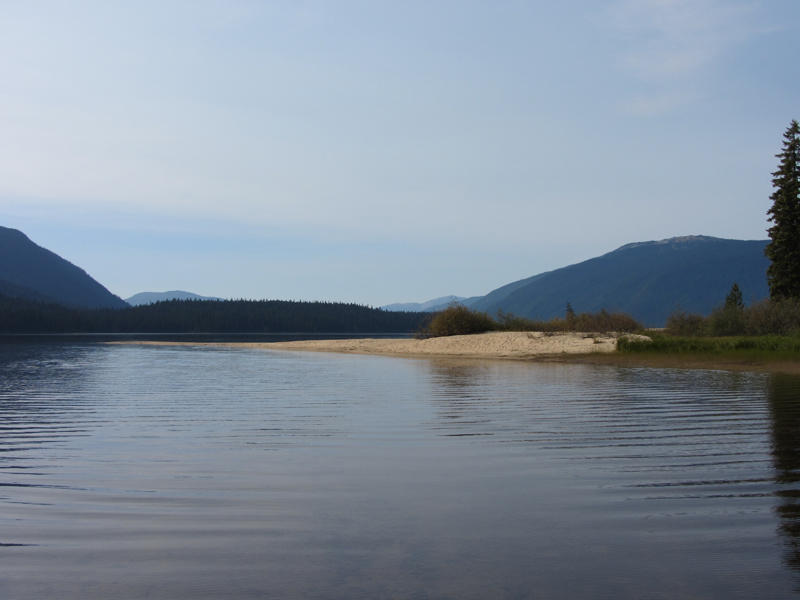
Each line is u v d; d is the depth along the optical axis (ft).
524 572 14.33
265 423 35.14
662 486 21.59
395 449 27.86
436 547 15.88
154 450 27.73
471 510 18.94
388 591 13.29
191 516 18.33
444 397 47.26
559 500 19.99
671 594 13.23
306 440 29.99
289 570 14.40
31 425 34.81
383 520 17.99
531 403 43.37
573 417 37.01
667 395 47.96
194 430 32.96
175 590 13.41
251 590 13.37
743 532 16.97
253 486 21.59
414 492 20.90
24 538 16.55
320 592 13.25
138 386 57.72
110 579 13.97
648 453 26.91
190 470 23.91
